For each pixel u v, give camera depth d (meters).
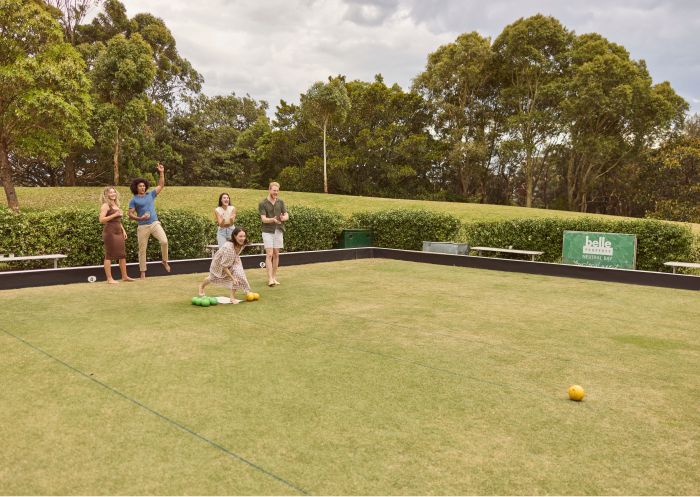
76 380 3.52
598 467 2.43
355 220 15.10
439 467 2.39
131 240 9.41
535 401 3.31
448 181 47.53
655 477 2.34
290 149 45.66
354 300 6.95
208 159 46.34
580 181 41.97
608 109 32.97
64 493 2.09
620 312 6.48
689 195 34.44
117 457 2.42
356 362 4.09
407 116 44.03
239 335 4.88
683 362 4.29
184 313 5.83
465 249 12.60
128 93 28.45
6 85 16.44
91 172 37.66
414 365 4.05
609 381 3.76
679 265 9.41
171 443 2.58
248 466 2.36
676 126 36.75
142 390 3.35
